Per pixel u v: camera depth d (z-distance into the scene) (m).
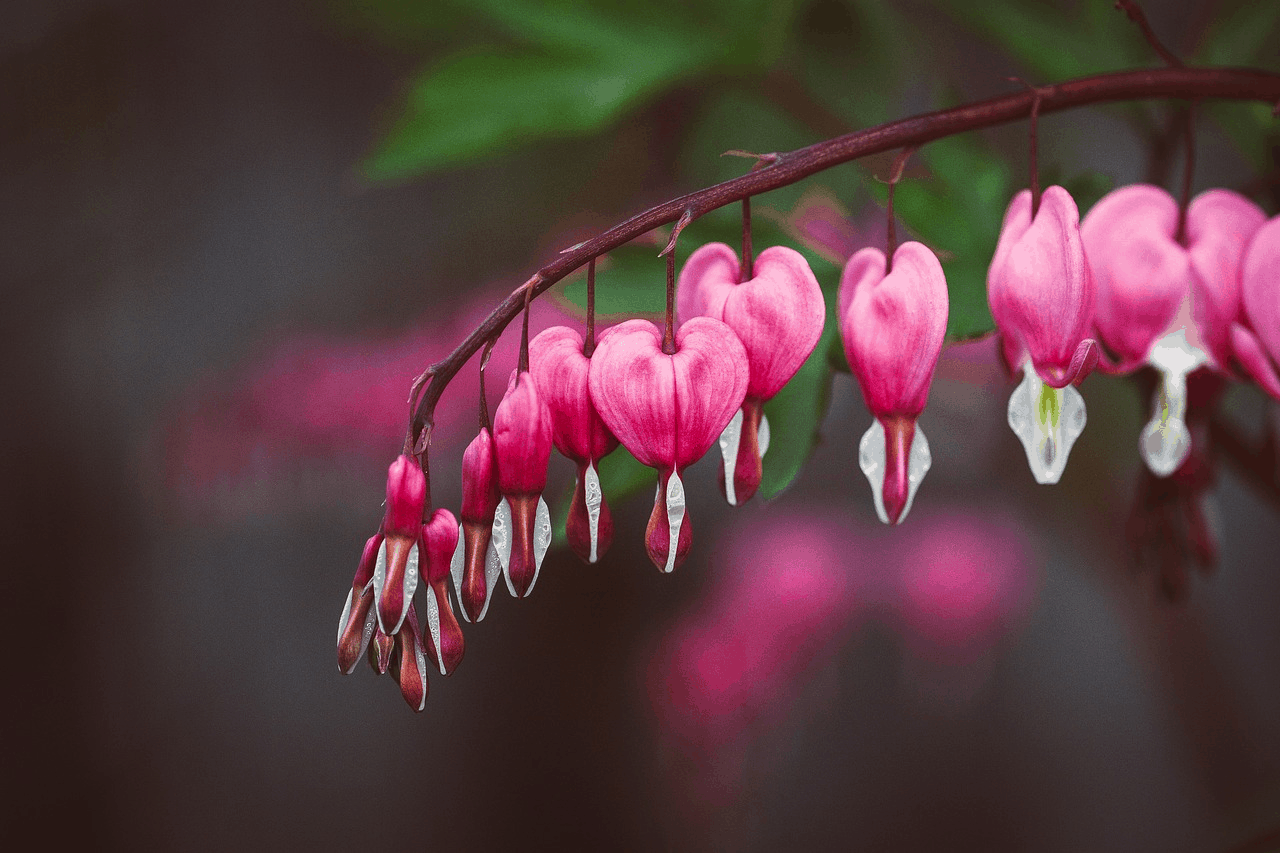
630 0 0.79
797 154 0.62
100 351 1.58
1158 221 0.65
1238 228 0.64
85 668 1.68
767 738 1.35
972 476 1.41
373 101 1.48
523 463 0.60
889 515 0.61
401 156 0.77
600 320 0.71
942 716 1.69
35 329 1.57
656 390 0.60
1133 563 0.74
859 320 0.62
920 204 0.73
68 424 1.62
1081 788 1.73
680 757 1.32
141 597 1.70
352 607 0.61
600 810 1.52
